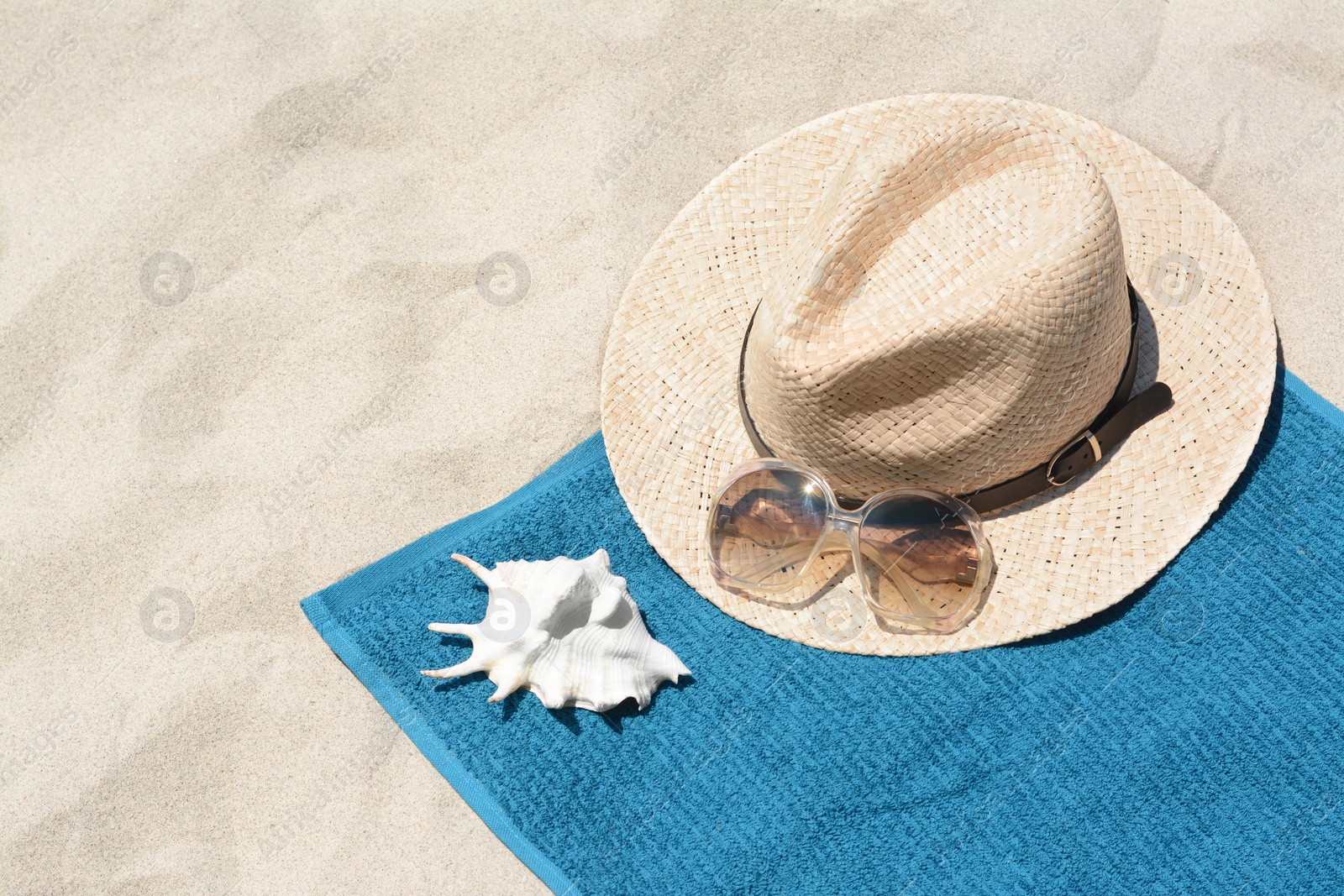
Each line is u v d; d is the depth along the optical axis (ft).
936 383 4.32
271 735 4.77
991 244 4.37
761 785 4.64
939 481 4.45
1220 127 4.95
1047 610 4.52
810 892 4.59
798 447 4.47
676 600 4.74
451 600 4.79
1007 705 4.63
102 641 4.85
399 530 4.87
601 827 4.65
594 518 4.80
